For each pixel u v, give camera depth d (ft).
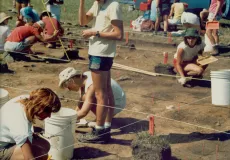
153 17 44.98
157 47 39.63
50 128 17.46
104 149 18.89
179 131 20.85
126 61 34.14
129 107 23.80
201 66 27.86
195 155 18.56
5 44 32.58
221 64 33.88
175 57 28.81
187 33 27.53
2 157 15.06
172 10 46.03
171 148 19.15
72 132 17.76
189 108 23.89
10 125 14.66
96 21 18.24
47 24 34.73
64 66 31.71
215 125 21.72
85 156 18.28
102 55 17.97
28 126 14.66
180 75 27.99
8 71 29.84
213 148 19.22
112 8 17.76
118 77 29.37
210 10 38.99
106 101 18.81
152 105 24.31
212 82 22.81
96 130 19.26
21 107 14.74
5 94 18.74
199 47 27.99
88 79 19.47
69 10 56.54
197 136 20.36
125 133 20.49
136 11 57.11
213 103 23.02
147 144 17.15
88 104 19.36
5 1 58.49
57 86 27.12
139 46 40.16
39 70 30.50
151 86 27.66
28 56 33.24
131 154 18.49
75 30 43.78
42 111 14.46
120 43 39.65
